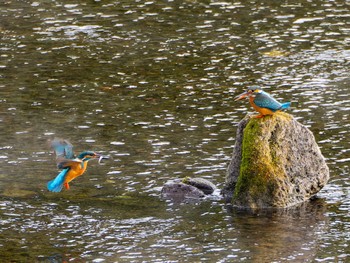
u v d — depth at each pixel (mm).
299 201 14156
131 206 13953
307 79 21734
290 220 13336
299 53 24000
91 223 13156
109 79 21797
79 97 20297
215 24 26828
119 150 16719
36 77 21797
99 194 14484
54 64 22984
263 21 27109
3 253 11953
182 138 17438
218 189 14758
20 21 26938
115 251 12062
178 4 29094
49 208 13781
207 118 18812
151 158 16266
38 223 13133
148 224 13133
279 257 11820
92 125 18297
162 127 18188
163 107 19609
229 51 24250
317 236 12641
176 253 11961
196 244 12320
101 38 25422
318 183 14375
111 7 28719
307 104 19688
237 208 13891
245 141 14117
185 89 21000
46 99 20078
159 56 23828
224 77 21984
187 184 14695
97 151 16625
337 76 21969
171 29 26344
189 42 25062
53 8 28500
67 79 21719
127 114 19078
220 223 13219
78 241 12438
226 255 11883
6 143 17016
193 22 27047
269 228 12992
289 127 14133
